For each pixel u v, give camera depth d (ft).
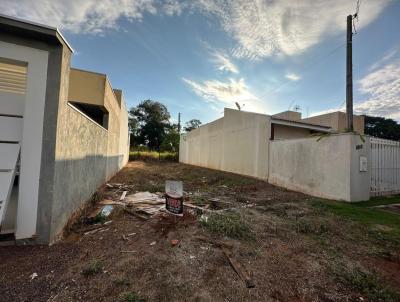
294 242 12.00
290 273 8.96
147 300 7.21
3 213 9.93
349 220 15.74
